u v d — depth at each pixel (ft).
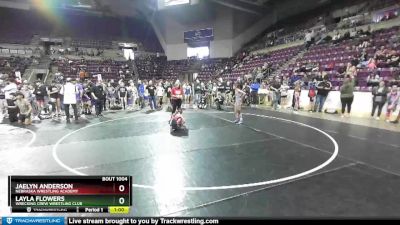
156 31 127.03
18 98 33.99
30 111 34.55
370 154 19.98
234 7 97.19
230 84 61.41
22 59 96.48
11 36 105.91
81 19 118.73
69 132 28.86
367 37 57.11
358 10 75.56
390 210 11.83
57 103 40.22
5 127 31.83
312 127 30.68
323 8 88.69
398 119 32.65
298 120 35.81
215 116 40.50
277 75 64.95
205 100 54.54
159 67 112.47
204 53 113.29
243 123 33.96
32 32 110.42
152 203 12.64
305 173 16.30
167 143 23.86
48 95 41.63
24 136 26.89
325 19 82.43
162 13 110.73
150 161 18.79
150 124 33.78
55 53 107.14
